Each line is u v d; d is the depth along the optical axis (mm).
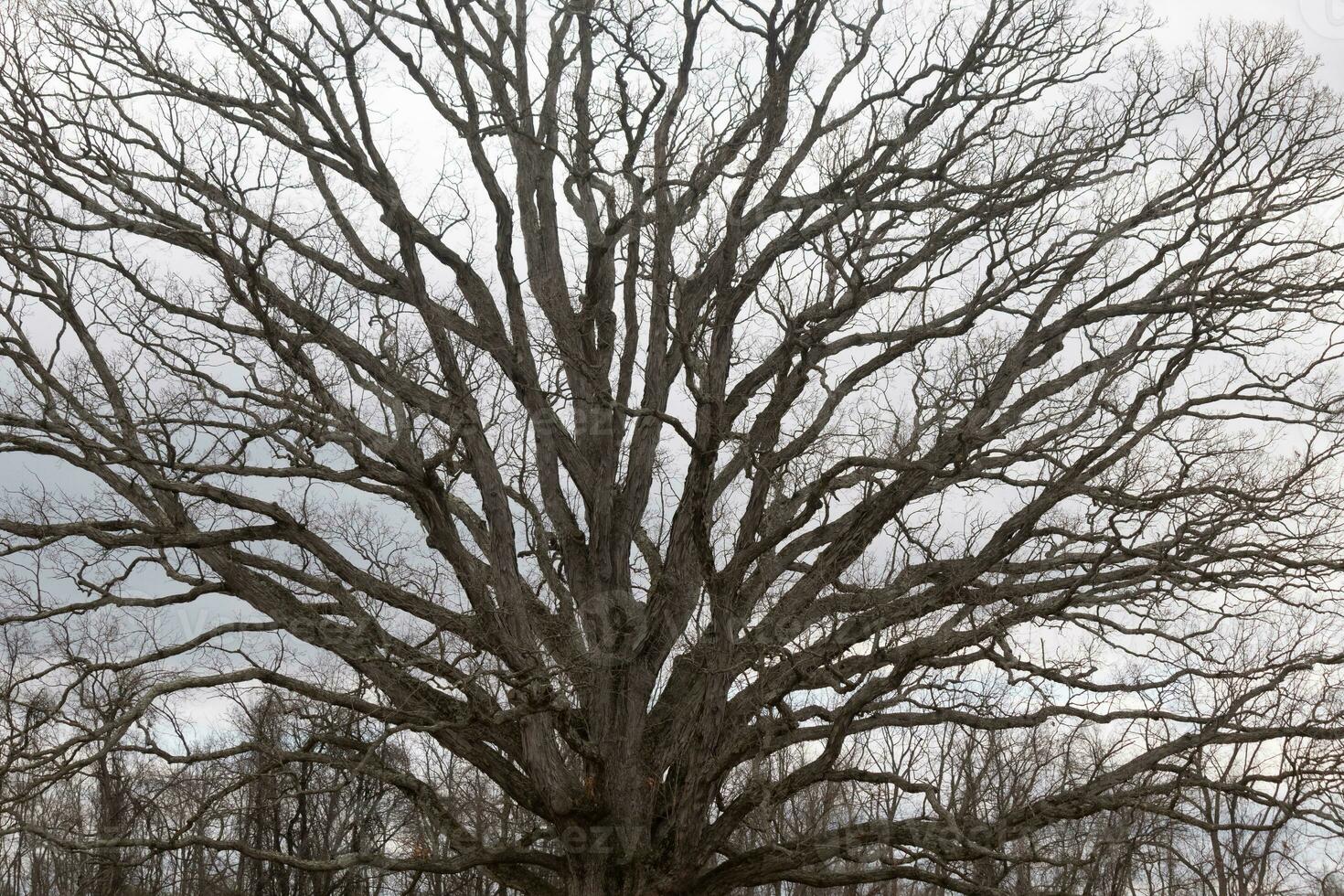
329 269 19844
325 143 19734
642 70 19672
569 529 20562
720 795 20953
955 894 28047
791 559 19828
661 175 20188
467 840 17922
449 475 18844
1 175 18656
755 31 19812
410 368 19828
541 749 18234
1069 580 18547
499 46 21234
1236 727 17266
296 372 18156
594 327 21484
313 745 18250
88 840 16531
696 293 20609
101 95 19453
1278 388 18688
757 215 20922
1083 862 17453
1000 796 25281
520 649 18125
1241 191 19547
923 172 20297
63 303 18328
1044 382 19641
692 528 17891
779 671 18500
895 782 17391
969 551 18891
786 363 19625
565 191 23078
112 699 18250
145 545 17812
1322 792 16516
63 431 17328
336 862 16984
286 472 17625
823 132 21703
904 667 17062
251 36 19234
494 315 20578
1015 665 17469
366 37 19203
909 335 19344
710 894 17906
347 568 18766
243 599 18500
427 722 17719
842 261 19422
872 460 17844
